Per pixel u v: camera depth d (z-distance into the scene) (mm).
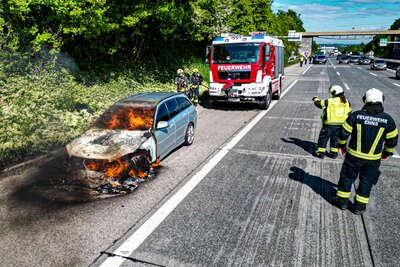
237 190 5465
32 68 11562
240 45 12625
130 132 6145
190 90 13922
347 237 4066
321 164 6758
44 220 4441
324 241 3975
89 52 14195
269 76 13320
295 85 22984
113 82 13914
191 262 3568
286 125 10406
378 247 3854
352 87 21016
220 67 12945
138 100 7191
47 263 3549
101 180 5320
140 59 17594
